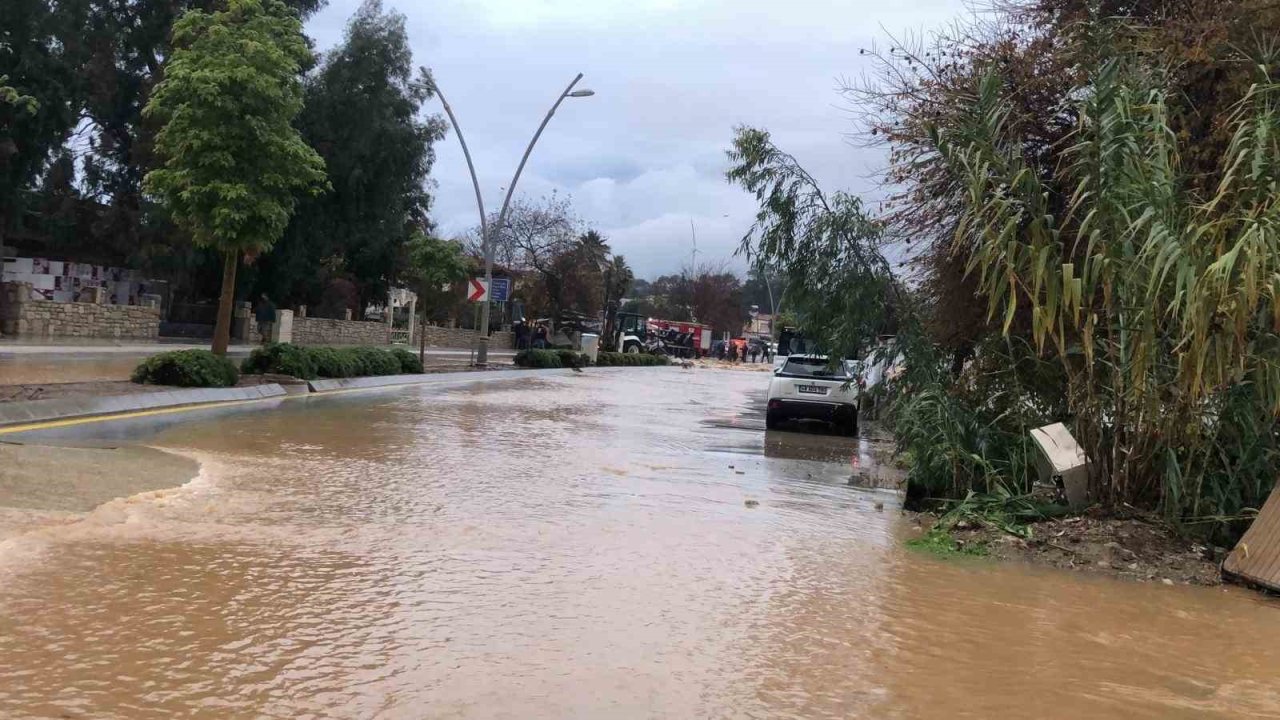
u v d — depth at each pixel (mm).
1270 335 6859
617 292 57844
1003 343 9492
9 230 31203
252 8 16531
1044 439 8555
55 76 28562
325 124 37250
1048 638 5262
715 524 7793
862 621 5344
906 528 8320
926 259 10742
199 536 6109
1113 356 7812
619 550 6586
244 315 35094
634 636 4777
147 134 30641
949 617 5551
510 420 15281
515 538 6711
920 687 4344
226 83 15703
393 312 49406
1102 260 6957
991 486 8953
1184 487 7742
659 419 17859
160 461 8648
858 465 12805
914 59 11125
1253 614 6082
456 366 28516
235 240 16281
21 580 4945
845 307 10367
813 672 4449
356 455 10117
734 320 92062
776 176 10438
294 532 6414
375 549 6129
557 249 50969
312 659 4184
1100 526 7797
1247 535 7027
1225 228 6711
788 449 14258
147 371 14562
